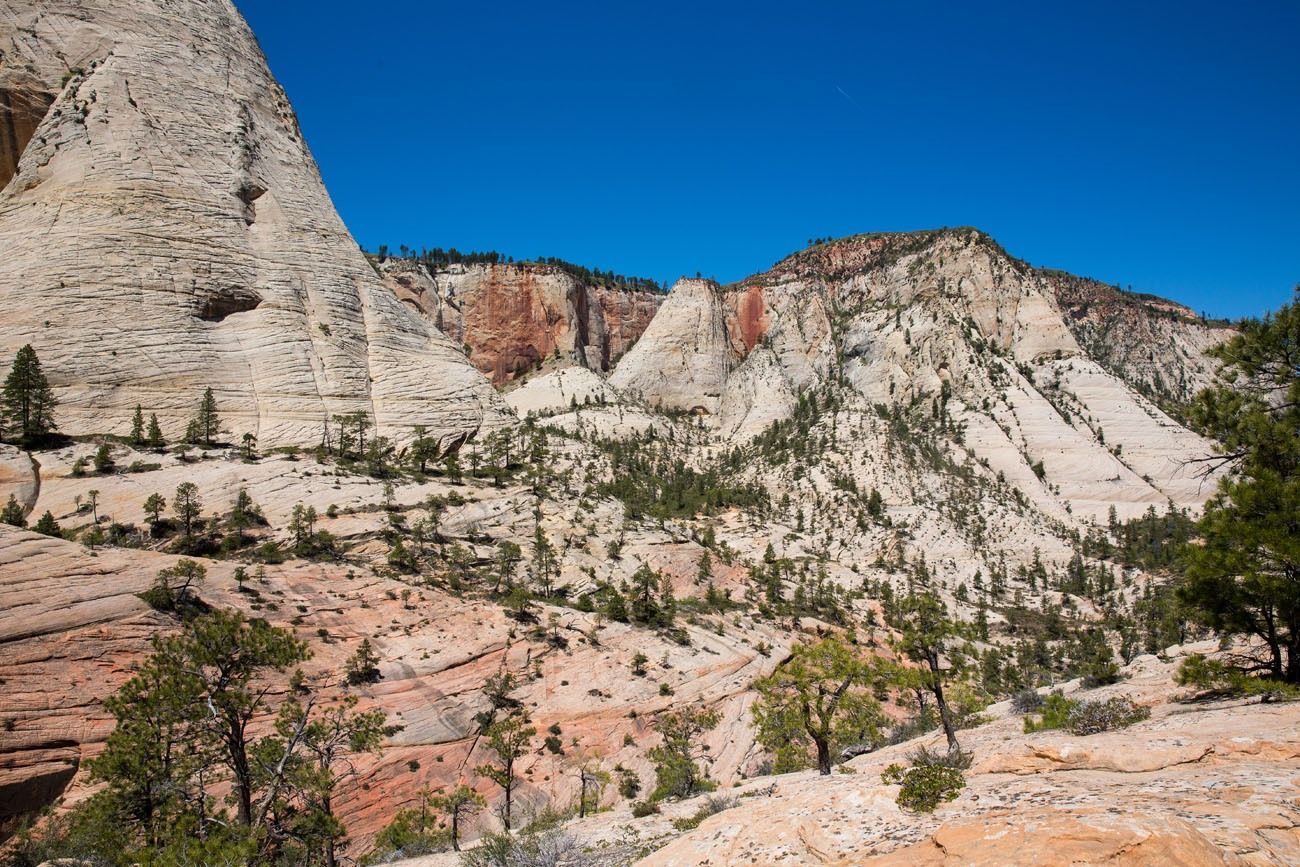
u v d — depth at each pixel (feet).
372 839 144.87
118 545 204.64
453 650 200.75
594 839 79.00
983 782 46.11
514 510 293.43
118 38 384.68
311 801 94.89
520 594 230.07
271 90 451.53
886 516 410.93
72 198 320.50
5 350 267.39
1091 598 350.43
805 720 93.71
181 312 315.78
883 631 299.17
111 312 295.48
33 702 139.03
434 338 422.82
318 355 348.79
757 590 313.73
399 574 229.45
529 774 172.65
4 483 221.25
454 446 358.02
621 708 199.21
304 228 397.19
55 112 345.51
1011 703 134.72
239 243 358.84
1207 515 71.77
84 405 269.44
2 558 162.30
